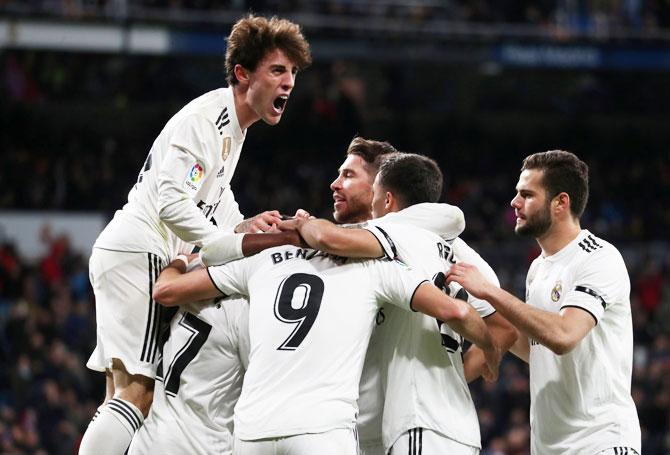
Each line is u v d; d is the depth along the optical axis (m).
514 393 21.56
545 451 8.31
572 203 8.30
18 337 22.23
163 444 8.13
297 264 7.80
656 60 30.77
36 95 32.31
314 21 30.14
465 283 7.80
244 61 8.35
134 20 28.06
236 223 9.30
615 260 8.18
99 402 21.91
